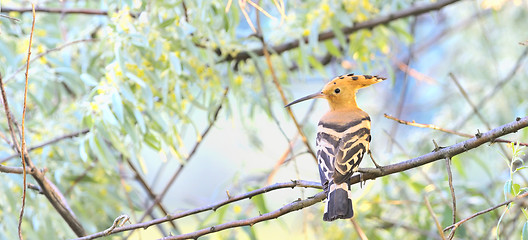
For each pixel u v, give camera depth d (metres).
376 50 12.78
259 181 12.52
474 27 15.09
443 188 11.03
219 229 7.54
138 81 8.96
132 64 9.50
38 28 11.03
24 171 7.63
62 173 10.75
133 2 9.82
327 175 7.61
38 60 10.81
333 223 11.30
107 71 9.48
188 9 10.15
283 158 10.95
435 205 11.21
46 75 10.84
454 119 13.77
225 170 18.31
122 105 9.00
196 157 18.62
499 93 13.77
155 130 9.85
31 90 11.12
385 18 11.52
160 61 9.80
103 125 9.09
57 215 10.52
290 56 12.05
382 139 15.53
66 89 12.12
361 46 11.59
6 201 10.29
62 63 10.84
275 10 11.71
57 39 11.34
